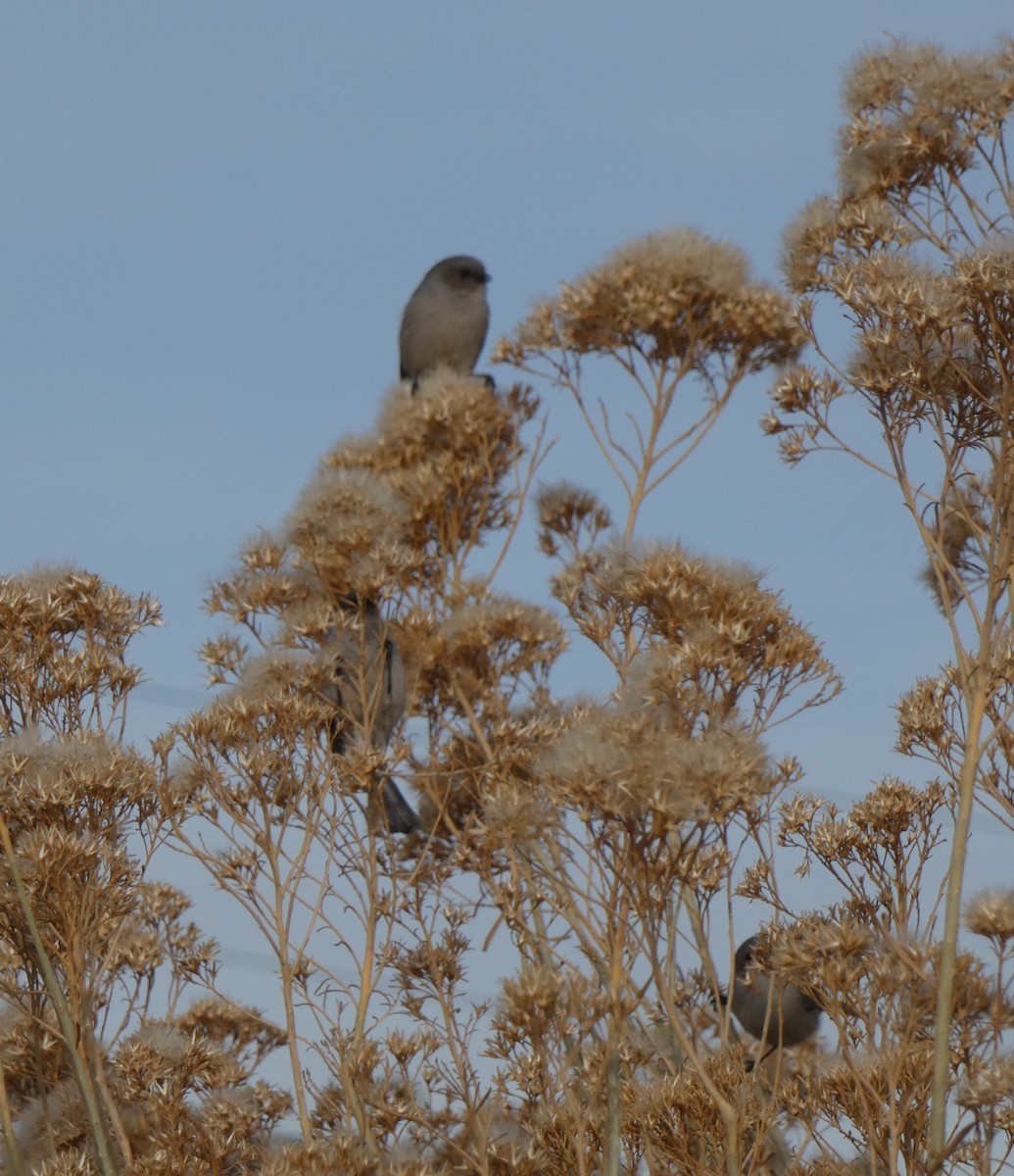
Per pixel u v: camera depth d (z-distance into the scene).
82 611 11.71
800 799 10.23
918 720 10.05
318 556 11.73
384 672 11.88
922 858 9.88
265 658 11.29
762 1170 8.86
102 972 10.88
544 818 9.35
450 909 10.94
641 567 9.95
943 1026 8.81
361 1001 10.63
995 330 9.80
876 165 11.45
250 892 10.52
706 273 11.55
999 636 9.70
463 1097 9.96
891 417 10.15
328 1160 9.69
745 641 9.42
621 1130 9.54
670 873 8.68
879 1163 9.19
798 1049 12.48
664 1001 8.62
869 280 10.21
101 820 10.73
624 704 9.44
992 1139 8.77
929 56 11.27
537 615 11.94
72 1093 11.34
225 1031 13.05
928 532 9.91
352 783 11.04
